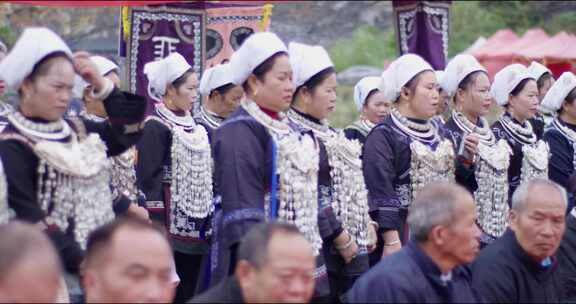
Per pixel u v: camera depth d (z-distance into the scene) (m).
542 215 4.42
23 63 4.04
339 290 5.24
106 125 4.48
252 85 4.62
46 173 4.12
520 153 6.63
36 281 3.14
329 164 5.09
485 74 6.24
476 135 6.00
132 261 3.35
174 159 5.93
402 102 5.89
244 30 8.05
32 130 4.13
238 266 3.55
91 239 3.46
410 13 8.48
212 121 6.46
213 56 7.96
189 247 6.01
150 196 5.89
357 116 15.33
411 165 5.79
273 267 3.41
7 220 4.01
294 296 3.42
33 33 4.08
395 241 5.62
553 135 7.16
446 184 4.10
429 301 3.97
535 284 4.50
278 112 4.70
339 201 5.12
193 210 5.91
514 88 6.69
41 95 4.08
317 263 4.75
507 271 4.45
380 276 3.97
